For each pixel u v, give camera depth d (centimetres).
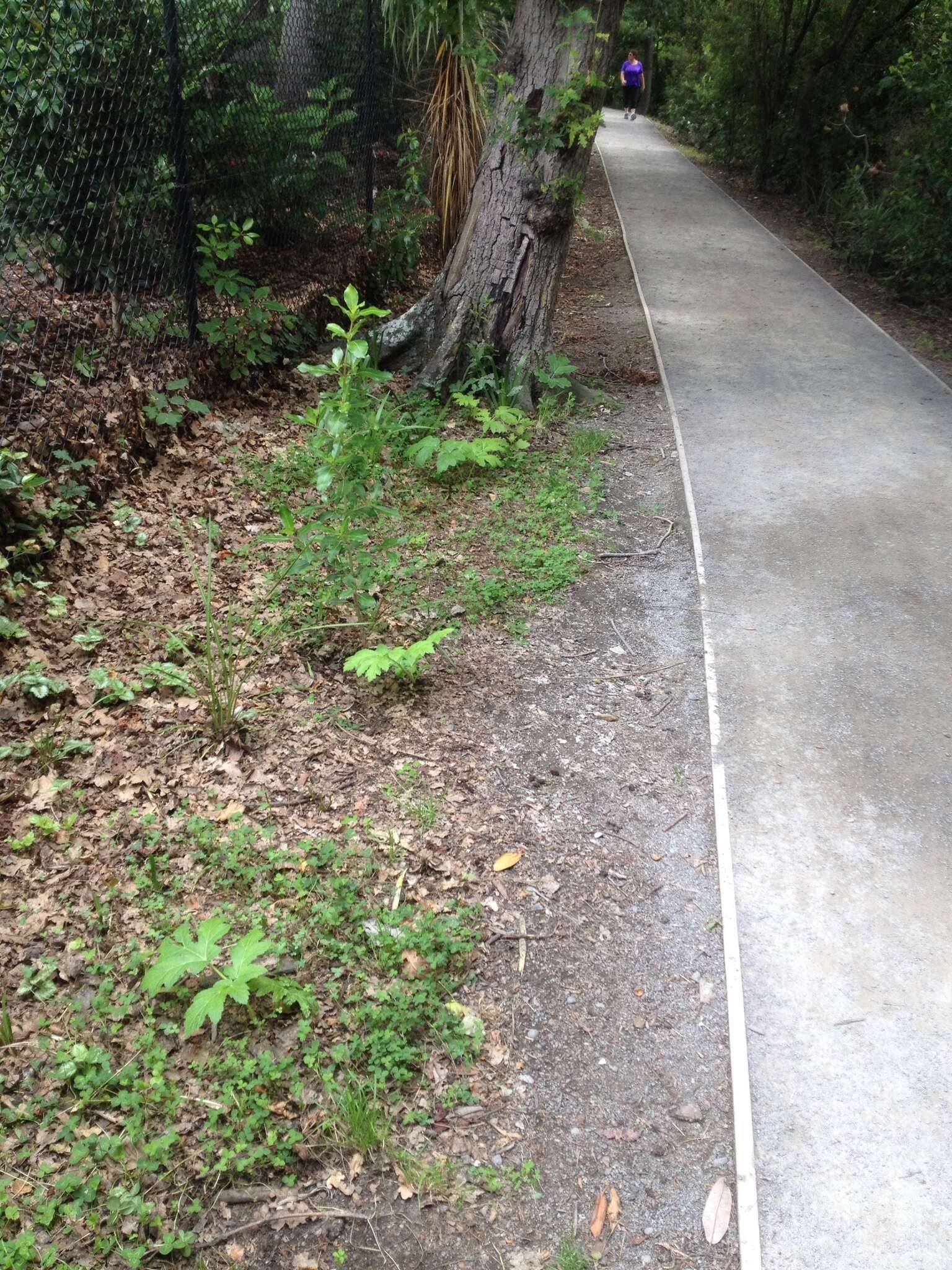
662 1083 254
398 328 709
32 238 518
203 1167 228
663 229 1379
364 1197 225
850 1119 243
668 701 403
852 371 828
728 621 457
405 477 575
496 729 380
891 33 1430
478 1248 216
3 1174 223
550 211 655
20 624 400
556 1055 260
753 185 1786
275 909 294
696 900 309
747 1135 238
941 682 414
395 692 395
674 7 2416
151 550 471
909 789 353
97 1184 221
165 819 323
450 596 460
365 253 876
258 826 322
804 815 341
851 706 398
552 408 686
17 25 468
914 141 1141
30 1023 258
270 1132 233
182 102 579
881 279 1147
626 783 357
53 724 358
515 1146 237
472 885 309
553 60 626
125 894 294
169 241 596
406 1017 261
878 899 307
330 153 812
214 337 615
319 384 690
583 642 441
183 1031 257
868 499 585
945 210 1054
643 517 563
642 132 2645
